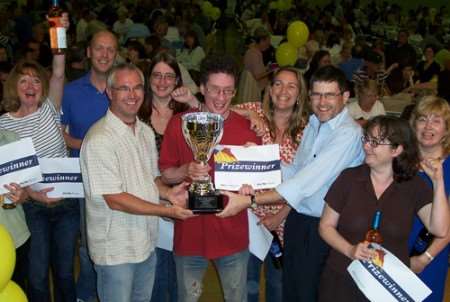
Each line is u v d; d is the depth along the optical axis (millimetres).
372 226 2350
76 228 3303
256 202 2652
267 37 9578
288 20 13820
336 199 2447
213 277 4344
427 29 14922
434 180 2334
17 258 2916
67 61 5969
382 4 18453
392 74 7965
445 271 2777
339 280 2447
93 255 2604
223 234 2676
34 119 3111
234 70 2598
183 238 2715
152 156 2758
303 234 2824
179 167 2730
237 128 2725
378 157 2307
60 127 3320
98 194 2465
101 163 2461
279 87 2906
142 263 2693
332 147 2641
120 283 2586
